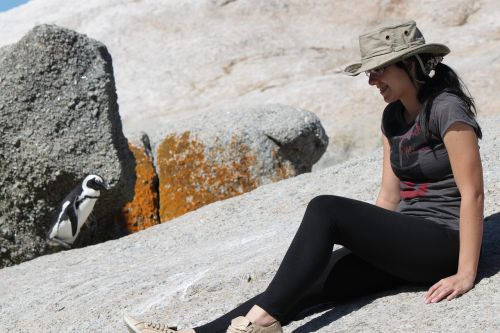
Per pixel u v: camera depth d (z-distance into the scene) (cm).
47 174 996
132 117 1727
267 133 1212
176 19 2033
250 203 922
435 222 473
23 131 996
